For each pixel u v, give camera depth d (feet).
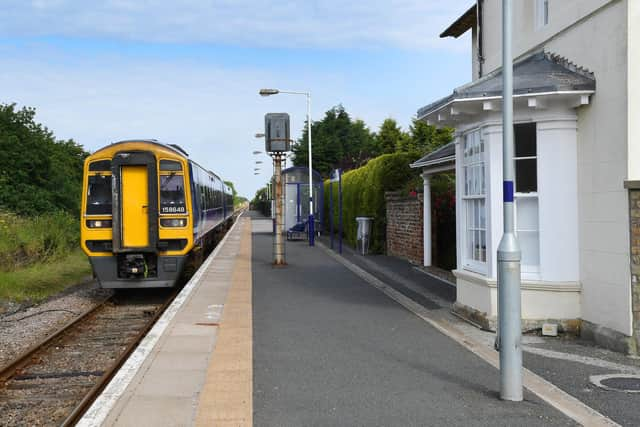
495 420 17.63
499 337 19.57
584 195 28.17
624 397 19.72
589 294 27.91
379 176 69.41
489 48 41.75
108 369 27.04
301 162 197.57
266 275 51.39
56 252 69.77
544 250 28.99
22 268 59.31
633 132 24.98
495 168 29.55
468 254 33.42
